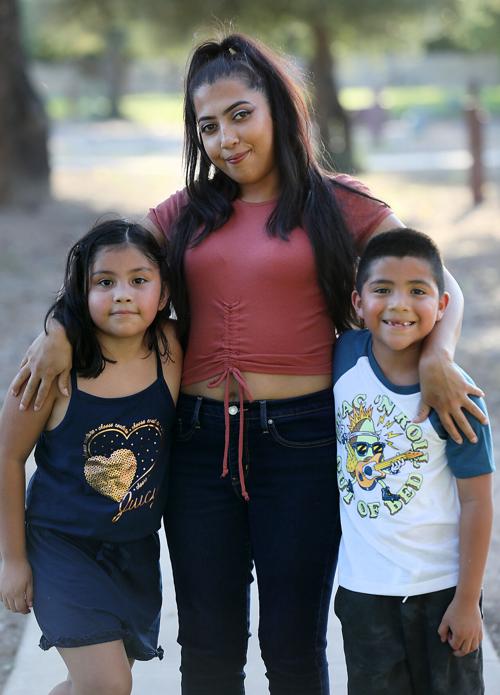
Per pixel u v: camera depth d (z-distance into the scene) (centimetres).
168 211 290
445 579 249
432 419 249
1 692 330
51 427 263
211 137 271
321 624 272
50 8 1989
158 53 1970
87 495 261
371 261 255
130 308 256
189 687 279
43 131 1552
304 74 303
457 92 4500
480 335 800
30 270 1098
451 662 249
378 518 251
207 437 268
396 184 1762
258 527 268
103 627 254
